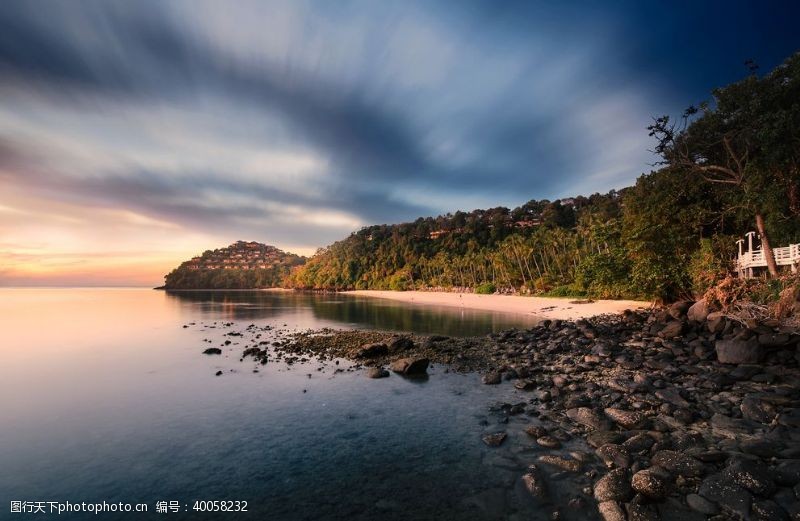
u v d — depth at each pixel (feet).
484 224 607.37
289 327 138.00
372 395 53.16
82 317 182.50
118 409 49.39
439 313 200.13
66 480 32.48
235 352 86.99
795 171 94.43
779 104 96.94
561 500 26.89
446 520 25.79
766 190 91.71
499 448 35.65
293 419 44.91
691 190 115.85
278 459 35.32
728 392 45.52
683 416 38.17
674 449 31.89
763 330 59.88
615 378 52.80
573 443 35.53
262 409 48.39
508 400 49.47
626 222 132.26
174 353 86.84
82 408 49.93
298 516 27.04
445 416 44.52
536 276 350.64
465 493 28.78
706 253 109.19
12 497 30.07
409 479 31.17
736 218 112.37
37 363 77.41
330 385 58.44
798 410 36.78
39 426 44.04
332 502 28.48
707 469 28.07
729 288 78.02
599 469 30.37
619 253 137.18
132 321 162.81
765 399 40.22
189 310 231.91
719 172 112.98
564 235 351.87
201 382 61.46
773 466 27.20
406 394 53.36
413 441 38.17
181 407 49.80
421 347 86.53
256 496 29.63
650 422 37.55
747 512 23.22
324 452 36.42
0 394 56.44
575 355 71.82
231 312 214.48
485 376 59.21
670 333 77.61
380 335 110.01
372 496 29.07
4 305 281.13
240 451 37.09
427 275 542.57
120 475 33.14
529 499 27.27
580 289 222.48
